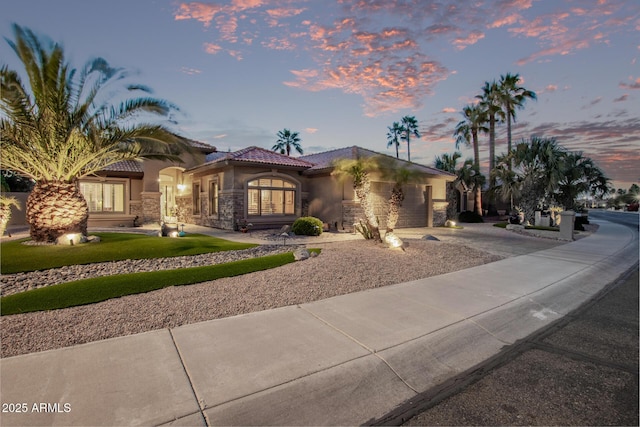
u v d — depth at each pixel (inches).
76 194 450.9
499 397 146.4
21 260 341.4
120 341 178.7
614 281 360.5
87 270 335.6
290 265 356.5
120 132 443.8
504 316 237.5
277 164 727.1
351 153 804.6
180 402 128.9
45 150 414.9
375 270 346.0
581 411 136.2
